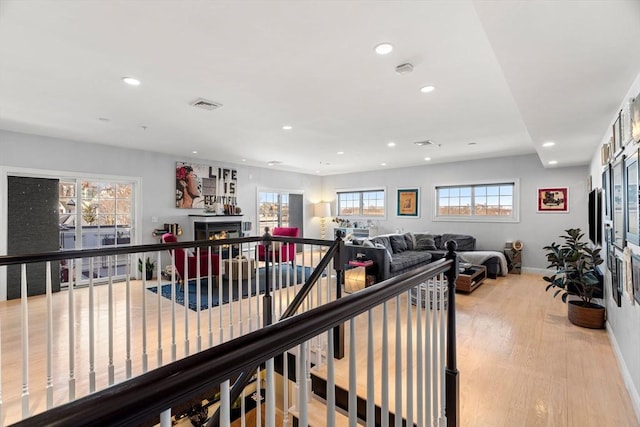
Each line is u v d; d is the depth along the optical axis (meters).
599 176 4.25
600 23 1.46
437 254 6.93
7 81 2.86
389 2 1.79
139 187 6.09
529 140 5.25
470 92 3.11
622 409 2.14
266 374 0.74
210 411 2.67
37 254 1.95
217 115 3.86
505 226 6.99
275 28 2.04
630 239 2.31
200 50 2.32
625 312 2.53
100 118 3.99
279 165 8.15
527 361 2.78
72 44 2.23
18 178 4.77
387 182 8.77
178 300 4.48
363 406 2.21
